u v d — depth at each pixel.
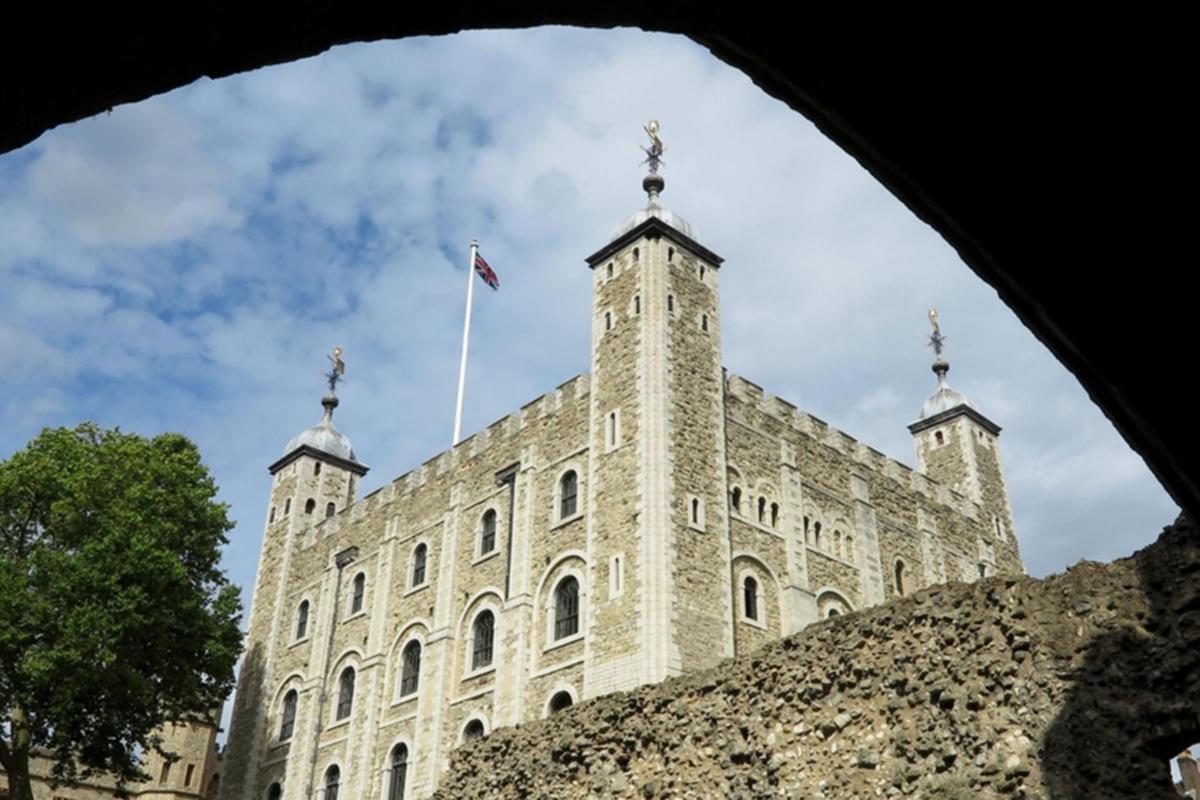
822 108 4.11
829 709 14.77
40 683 31.36
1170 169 3.91
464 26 3.60
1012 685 12.77
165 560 34.50
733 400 37.12
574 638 32.91
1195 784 39.12
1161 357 4.20
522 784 18.88
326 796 41.09
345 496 53.00
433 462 43.75
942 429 51.09
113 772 34.69
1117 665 11.96
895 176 4.28
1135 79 3.76
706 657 31.02
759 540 35.28
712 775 15.85
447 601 39.34
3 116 3.04
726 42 3.94
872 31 3.80
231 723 47.69
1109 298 4.19
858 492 40.59
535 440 38.56
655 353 34.69
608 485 34.12
